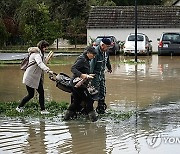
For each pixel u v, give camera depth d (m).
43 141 9.21
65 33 52.62
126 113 11.79
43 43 11.68
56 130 10.08
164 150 8.53
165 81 18.38
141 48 34.19
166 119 11.14
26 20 32.06
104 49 11.27
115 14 44.03
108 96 14.58
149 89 16.14
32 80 11.53
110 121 10.91
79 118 11.20
